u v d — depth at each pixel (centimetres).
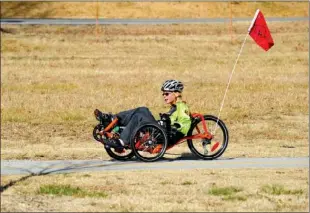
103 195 2736
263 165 3353
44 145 4109
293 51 10525
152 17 14775
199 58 9862
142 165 3331
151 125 3344
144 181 2973
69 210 2533
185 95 6575
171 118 3425
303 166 3331
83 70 8694
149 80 7875
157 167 3278
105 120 3362
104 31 12075
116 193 2772
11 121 5022
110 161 3466
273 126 4941
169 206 2584
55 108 5675
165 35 11825
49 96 6462
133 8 14938
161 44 10981
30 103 5947
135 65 9200
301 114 5547
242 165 3347
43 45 10694
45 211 2516
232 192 2789
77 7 14775
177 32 12206
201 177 3059
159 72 8588
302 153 3762
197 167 3288
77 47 10656
